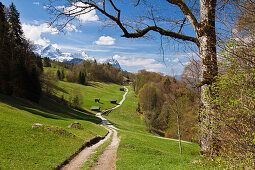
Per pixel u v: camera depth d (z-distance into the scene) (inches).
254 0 131.0
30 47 2201.0
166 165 462.3
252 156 138.8
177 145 1152.8
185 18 208.7
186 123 1005.8
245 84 141.6
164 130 2027.6
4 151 483.2
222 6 143.9
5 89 1612.9
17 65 1820.9
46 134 701.9
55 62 7342.5
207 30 177.8
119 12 182.5
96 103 3422.7
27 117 974.4
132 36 201.3
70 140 732.7
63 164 513.7
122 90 5703.7
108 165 524.4
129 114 3009.4
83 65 6461.6
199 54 192.4
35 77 1934.1
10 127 660.1
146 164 495.5
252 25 134.8
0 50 1723.7
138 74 4362.7
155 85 2583.7
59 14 186.5
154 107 2346.2
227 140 158.2
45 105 2005.4
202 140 205.9
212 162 186.1
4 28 1819.6
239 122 145.3
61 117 1498.5
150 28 205.2
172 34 204.1
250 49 137.0
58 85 3639.3
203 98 191.6
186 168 296.5
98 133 1170.6
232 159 158.7
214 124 166.2
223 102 156.7
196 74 210.1
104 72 7190.0
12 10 1930.4
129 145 769.6
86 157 598.2
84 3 184.2
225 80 156.7
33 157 496.1
